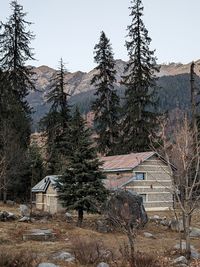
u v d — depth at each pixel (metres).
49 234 19.58
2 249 15.85
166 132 17.19
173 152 16.61
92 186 24.02
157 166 38.97
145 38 44.59
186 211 14.85
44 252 15.95
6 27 42.16
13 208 33.81
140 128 42.22
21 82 42.12
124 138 44.03
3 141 36.94
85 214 31.11
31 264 12.59
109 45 48.34
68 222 25.50
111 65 48.09
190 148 15.70
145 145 42.19
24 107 42.56
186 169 14.67
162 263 13.52
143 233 22.64
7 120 38.28
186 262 14.13
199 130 20.62
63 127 47.59
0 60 41.88
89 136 25.62
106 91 47.69
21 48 42.28
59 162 41.53
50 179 36.19
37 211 33.19
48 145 46.94
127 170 37.53
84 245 14.64
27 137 42.53
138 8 44.78
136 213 24.28
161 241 20.20
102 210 24.03
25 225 22.39
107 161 40.81
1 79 41.16
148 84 43.81
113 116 47.03
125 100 44.38
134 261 12.38
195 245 18.94
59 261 14.03
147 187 38.16
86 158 24.92
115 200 24.06
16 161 37.94
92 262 13.66
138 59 44.25
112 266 12.85
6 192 39.62
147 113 42.28
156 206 38.34
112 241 19.45
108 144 46.50
